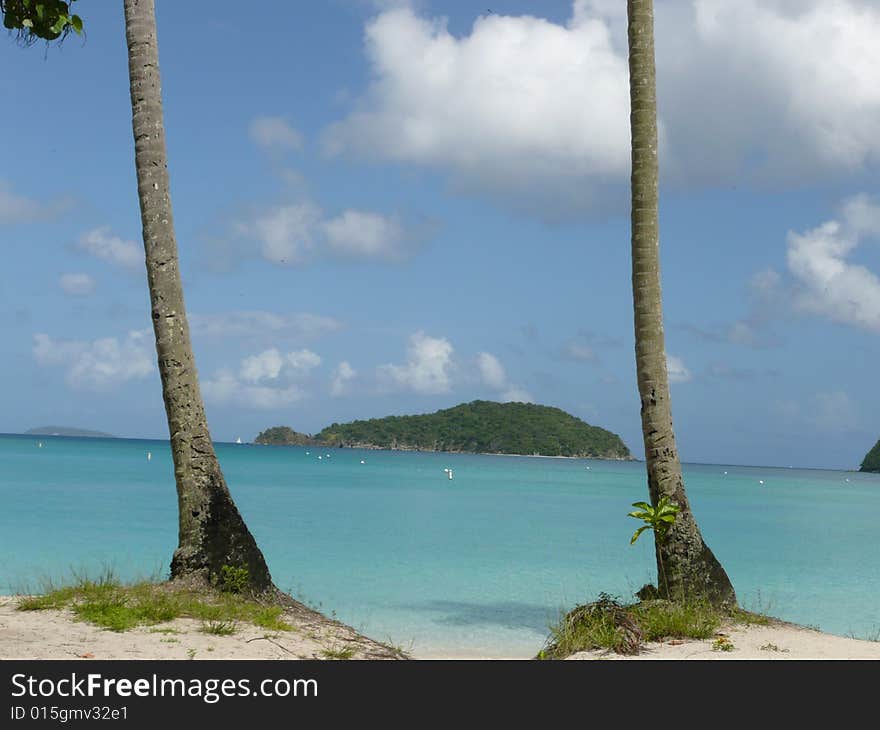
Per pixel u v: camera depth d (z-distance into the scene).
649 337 14.11
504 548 28.00
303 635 11.65
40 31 7.75
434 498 55.19
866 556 29.03
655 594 13.88
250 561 13.38
